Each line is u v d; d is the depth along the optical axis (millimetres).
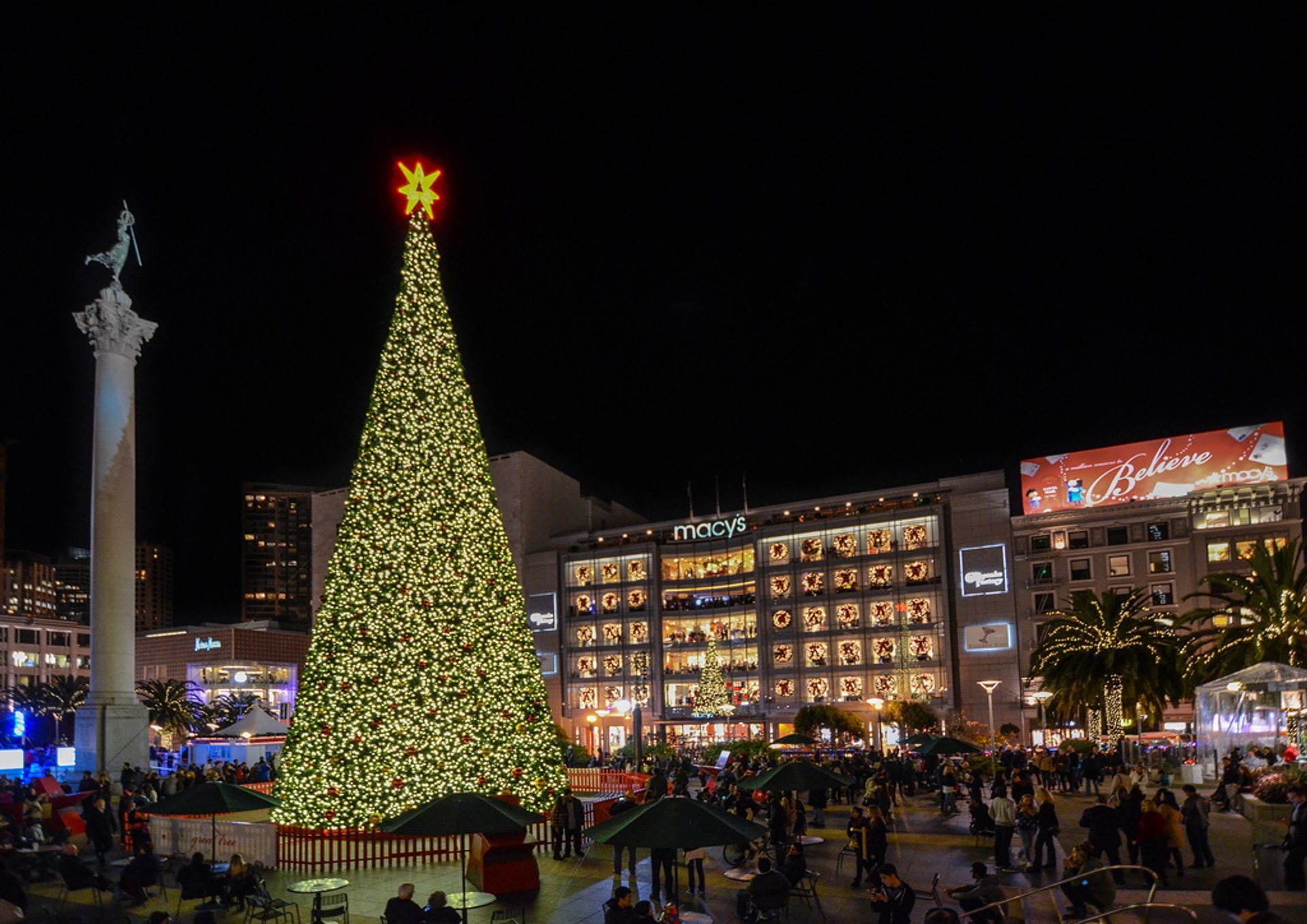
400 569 29516
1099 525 91500
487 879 22656
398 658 28625
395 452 30594
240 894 20250
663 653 104625
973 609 91938
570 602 109938
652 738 97250
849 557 98375
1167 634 56281
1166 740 57344
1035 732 86938
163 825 29047
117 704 44906
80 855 28312
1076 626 56594
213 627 143875
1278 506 86625
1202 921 16969
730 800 33281
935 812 37531
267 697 144125
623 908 16578
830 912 20859
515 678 30453
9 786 37000
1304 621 43531
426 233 33000
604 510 131750
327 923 20266
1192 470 91938
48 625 166125
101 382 46656
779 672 98625
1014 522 94438
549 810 29547
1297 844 19312
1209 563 86812
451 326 32812
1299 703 39406
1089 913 18188
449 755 28172
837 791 43562
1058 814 36156
